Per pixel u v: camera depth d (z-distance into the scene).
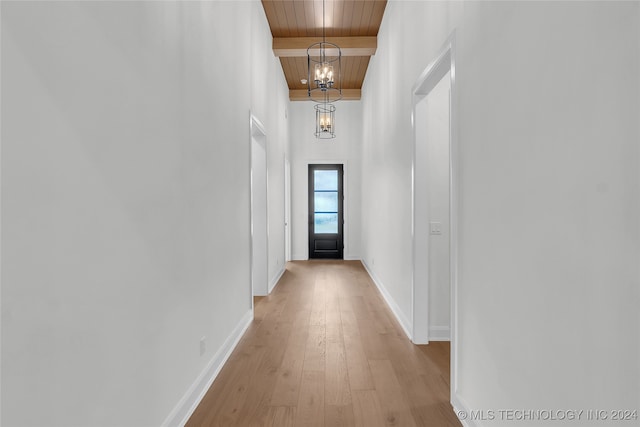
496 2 1.73
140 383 1.70
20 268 1.06
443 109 3.50
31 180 1.10
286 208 8.39
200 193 2.51
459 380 2.25
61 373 1.20
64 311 1.22
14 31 1.04
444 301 3.52
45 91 1.15
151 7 1.82
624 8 1.00
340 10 5.14
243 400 2.44
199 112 2.50
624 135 1.00
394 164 4.43
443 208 3.51
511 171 1.61
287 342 3.49
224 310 3.07
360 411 2.30
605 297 1.08
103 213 1.43
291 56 6.36
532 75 1.44
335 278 6.62
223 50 3.07
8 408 1.02
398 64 4.16
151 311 1.81
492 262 1.80
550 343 1.34
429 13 2.85
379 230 5.71
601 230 1.09
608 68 1.06
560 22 1.27
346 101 8.66
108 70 1.46
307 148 8.71
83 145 1.32
